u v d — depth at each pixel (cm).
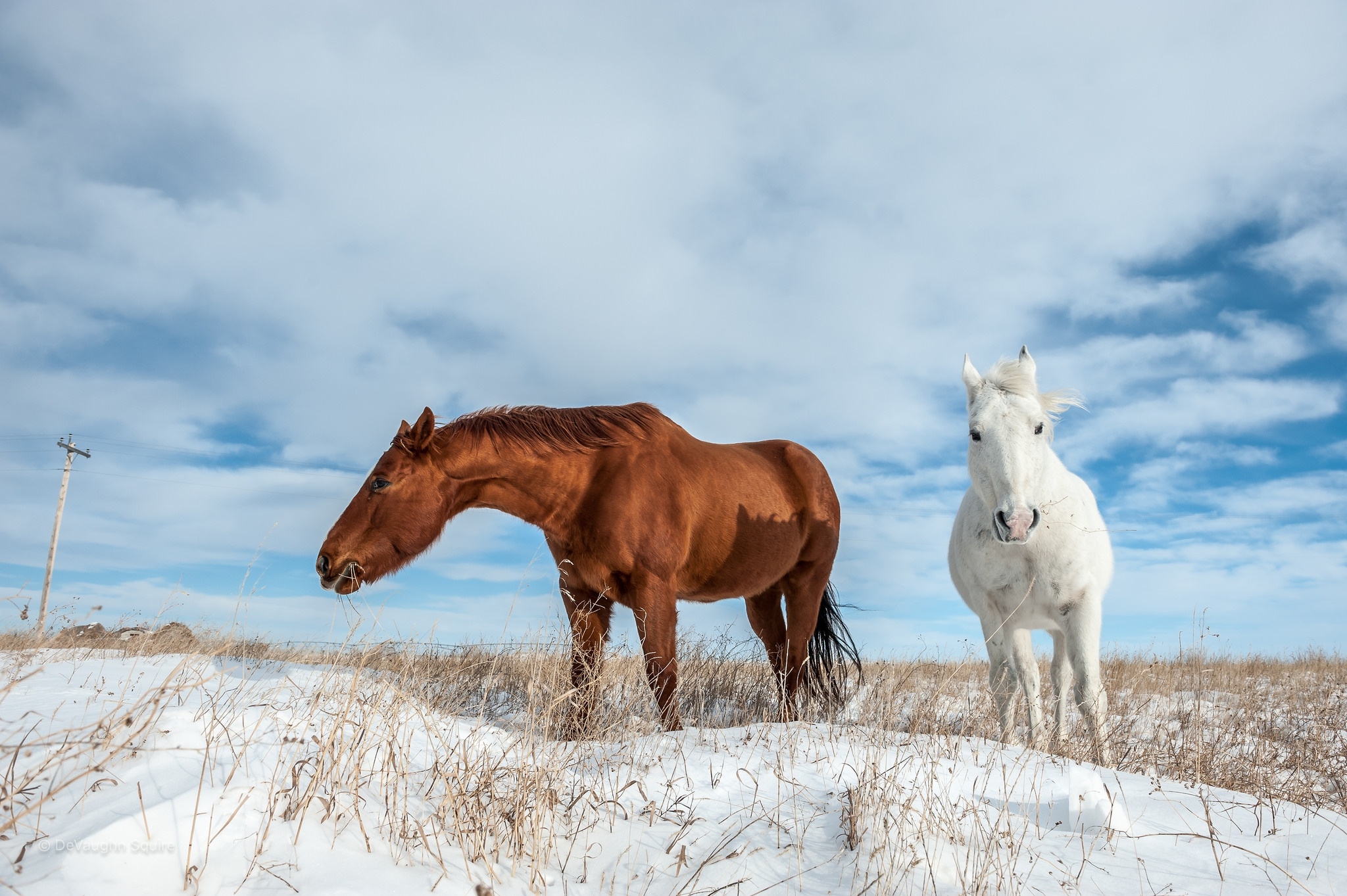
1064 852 266
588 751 362
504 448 499
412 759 311
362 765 271
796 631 646
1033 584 504
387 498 487
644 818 281
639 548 488
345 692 360
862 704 521
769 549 585
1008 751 405
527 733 314
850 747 381
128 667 529
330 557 480
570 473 500
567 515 505
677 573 527
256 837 208
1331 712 722
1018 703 532
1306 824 310
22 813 198
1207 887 240
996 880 237
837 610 709
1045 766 375
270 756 266
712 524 544
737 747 387
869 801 277
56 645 688
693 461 544
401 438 496
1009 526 461
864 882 233
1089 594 499
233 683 439
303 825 219
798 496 640
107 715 277
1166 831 294
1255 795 360
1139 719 621
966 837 270
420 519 490
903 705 506
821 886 233
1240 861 263
